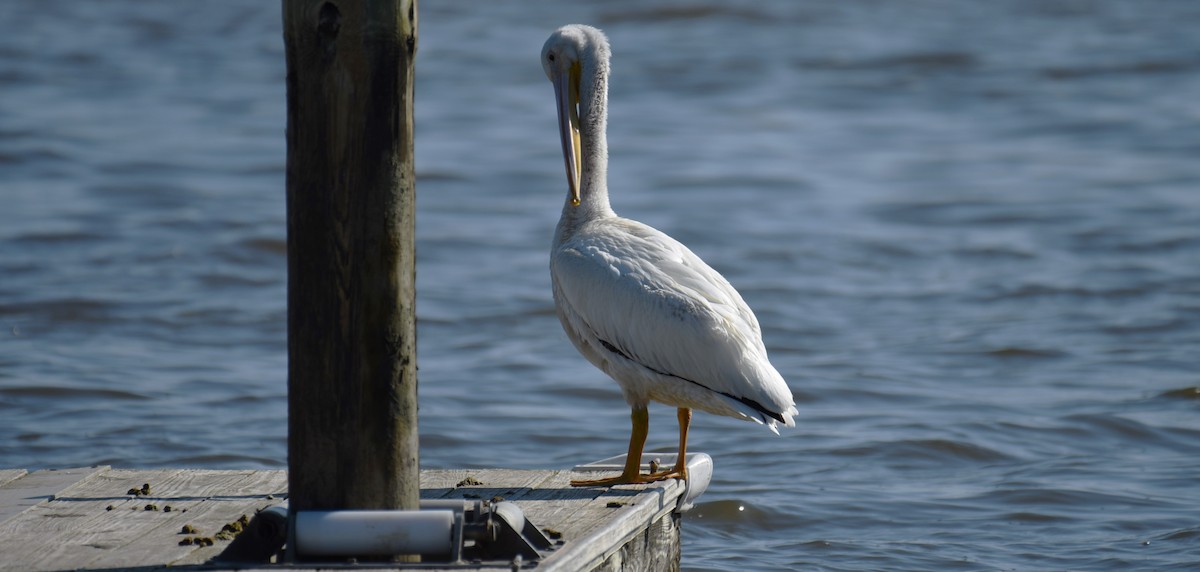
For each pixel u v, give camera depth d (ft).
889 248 72.08
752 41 140.05
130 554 20.34
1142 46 137.49
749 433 42.37
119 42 141.69
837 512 34.71
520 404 45.60
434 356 52.24
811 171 92.48
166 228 73.36
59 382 46.39
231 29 151.53
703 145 100.83
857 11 155.53
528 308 59.62
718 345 25.36
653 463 26.27
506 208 81.76
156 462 38.29
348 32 19.04
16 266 64.69
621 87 122.31
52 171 87.92
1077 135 104.37
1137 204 81.97
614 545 22.11
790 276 66.33
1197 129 104.73
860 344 54.29
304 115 19.27
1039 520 33.86
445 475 26.30
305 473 19.76
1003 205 82.38
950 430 42.09
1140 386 47.50
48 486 24.73
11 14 154.40
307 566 19.15
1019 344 53.36
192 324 56.03
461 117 110.52
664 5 152.66
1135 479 37.27
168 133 102.63
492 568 19.06
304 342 19.61
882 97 119.34
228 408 44.19
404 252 19.72
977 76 126.21
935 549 31.78
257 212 77.41
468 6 159.12
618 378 26.71
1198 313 58.13
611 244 27.02
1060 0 164.04
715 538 33.01
